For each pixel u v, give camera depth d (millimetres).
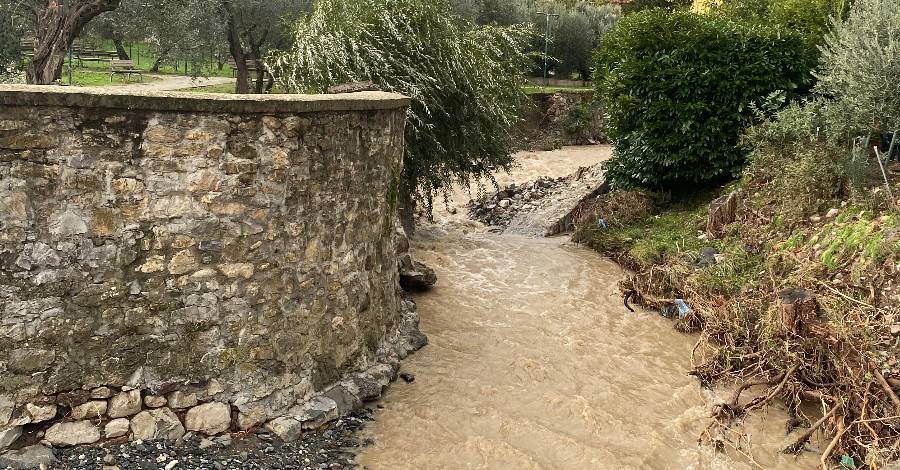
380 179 7277
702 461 6172
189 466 5383
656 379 7668
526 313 9414
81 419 5402
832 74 10133
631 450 6277
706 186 13750
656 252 11172
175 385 5668
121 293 5414
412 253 12031
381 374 7133
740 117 12711
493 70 12906
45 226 5125
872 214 8867
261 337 5992
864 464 5840
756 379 7438
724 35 12898
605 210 13570
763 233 10406
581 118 27172
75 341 5324
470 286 10461
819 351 6855
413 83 11492
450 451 6078
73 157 5125
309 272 6305
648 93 13328
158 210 5438
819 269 8523
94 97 5066
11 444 5160
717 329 8062
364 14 11461
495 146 13500
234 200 5688
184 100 5336
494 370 7641
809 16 14125
